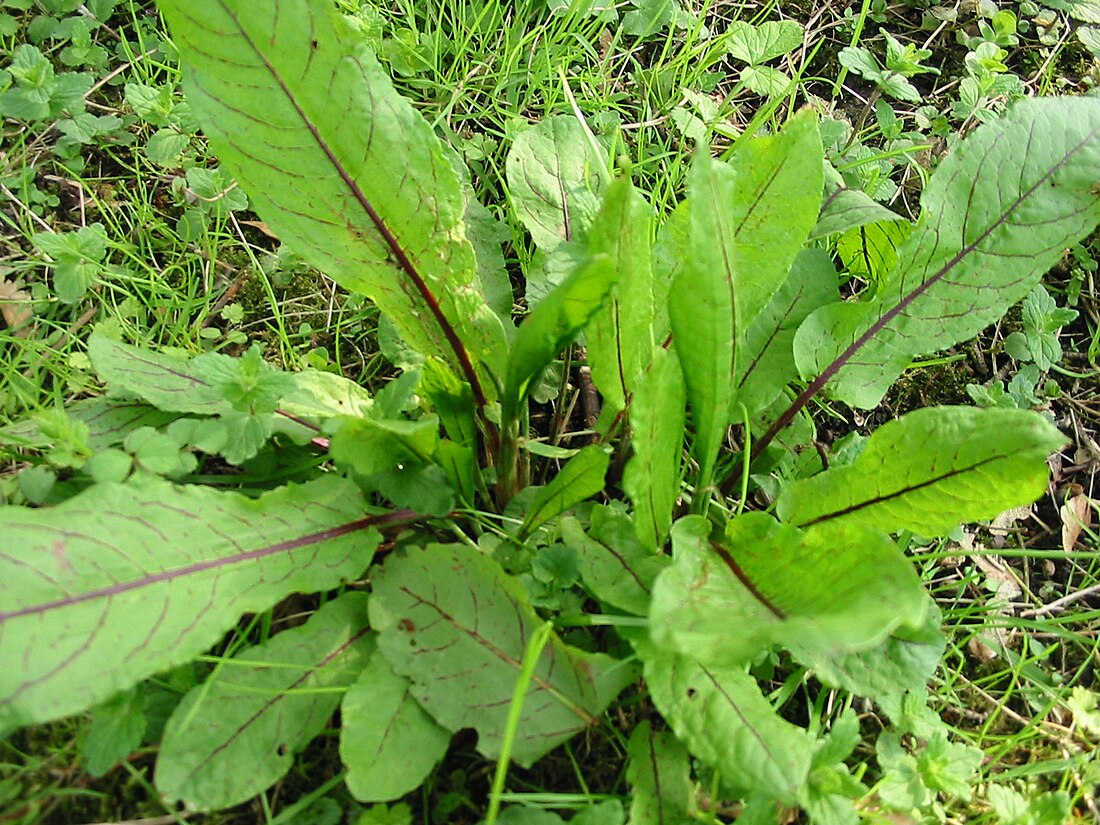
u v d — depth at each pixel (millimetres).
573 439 500
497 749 357
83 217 524
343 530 392
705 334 361
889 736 417
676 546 369
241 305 515
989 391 521
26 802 366
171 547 353
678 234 434
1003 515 508
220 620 349
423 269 421
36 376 466
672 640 310
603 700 370
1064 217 438
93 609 330
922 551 481
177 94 555
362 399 451
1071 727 440
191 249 526
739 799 382
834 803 364
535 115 583
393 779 350
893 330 449
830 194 481
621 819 348
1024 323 541
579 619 383
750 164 407
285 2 369
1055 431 361
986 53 585
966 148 447
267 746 357
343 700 357
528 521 417
